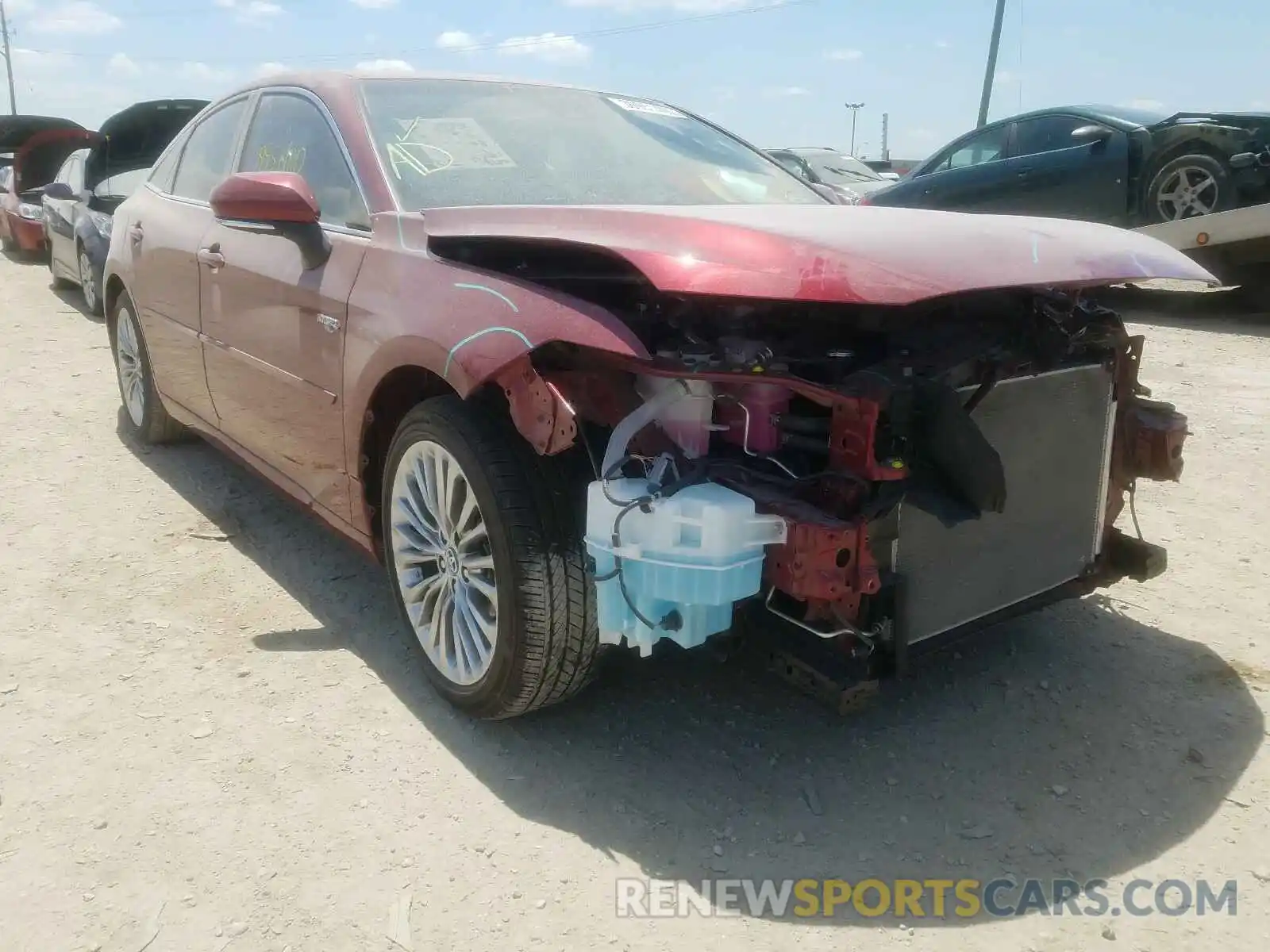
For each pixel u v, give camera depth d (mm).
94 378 6711
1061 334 2699
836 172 14422
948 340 2588
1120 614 3561
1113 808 2547
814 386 2285
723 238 2303
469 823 2455
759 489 2295
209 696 2982
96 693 2982
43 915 2148
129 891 2221
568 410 2291
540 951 2080
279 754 2707
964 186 10297
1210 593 3705
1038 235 2549
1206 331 8625
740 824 2473
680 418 2363
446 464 2744
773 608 2463
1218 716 2943
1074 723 2906
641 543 2252
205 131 4531
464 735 2809
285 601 3592
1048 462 2828
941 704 3006
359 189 3191
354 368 2963
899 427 2291
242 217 3135
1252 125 8375
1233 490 4723
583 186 3336
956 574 2625
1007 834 2451
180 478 4816
